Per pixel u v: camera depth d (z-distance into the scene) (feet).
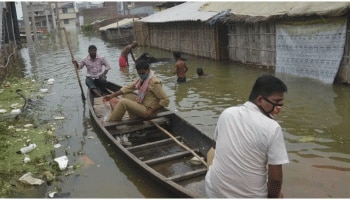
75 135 22.89
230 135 10.06
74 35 162.61
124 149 17.48
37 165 18.30
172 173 16.34
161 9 118.73
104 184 16.31
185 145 19.34
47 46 103.60
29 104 31.32
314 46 33.30
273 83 9.57
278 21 37.70
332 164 16.94
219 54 51.13
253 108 9.87
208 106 27.91
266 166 10.01
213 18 47.78
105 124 20.94
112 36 108.06
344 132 20.74
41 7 233.55
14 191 15.97
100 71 32.91
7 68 50.34
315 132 21.01
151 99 20.90
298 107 25.88
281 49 38.17
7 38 74.28
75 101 31.99
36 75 48.52
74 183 16.52
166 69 46.88
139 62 20.33
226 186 10.14
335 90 29.86
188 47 61.62
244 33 45.73
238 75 39.55
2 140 21.86
